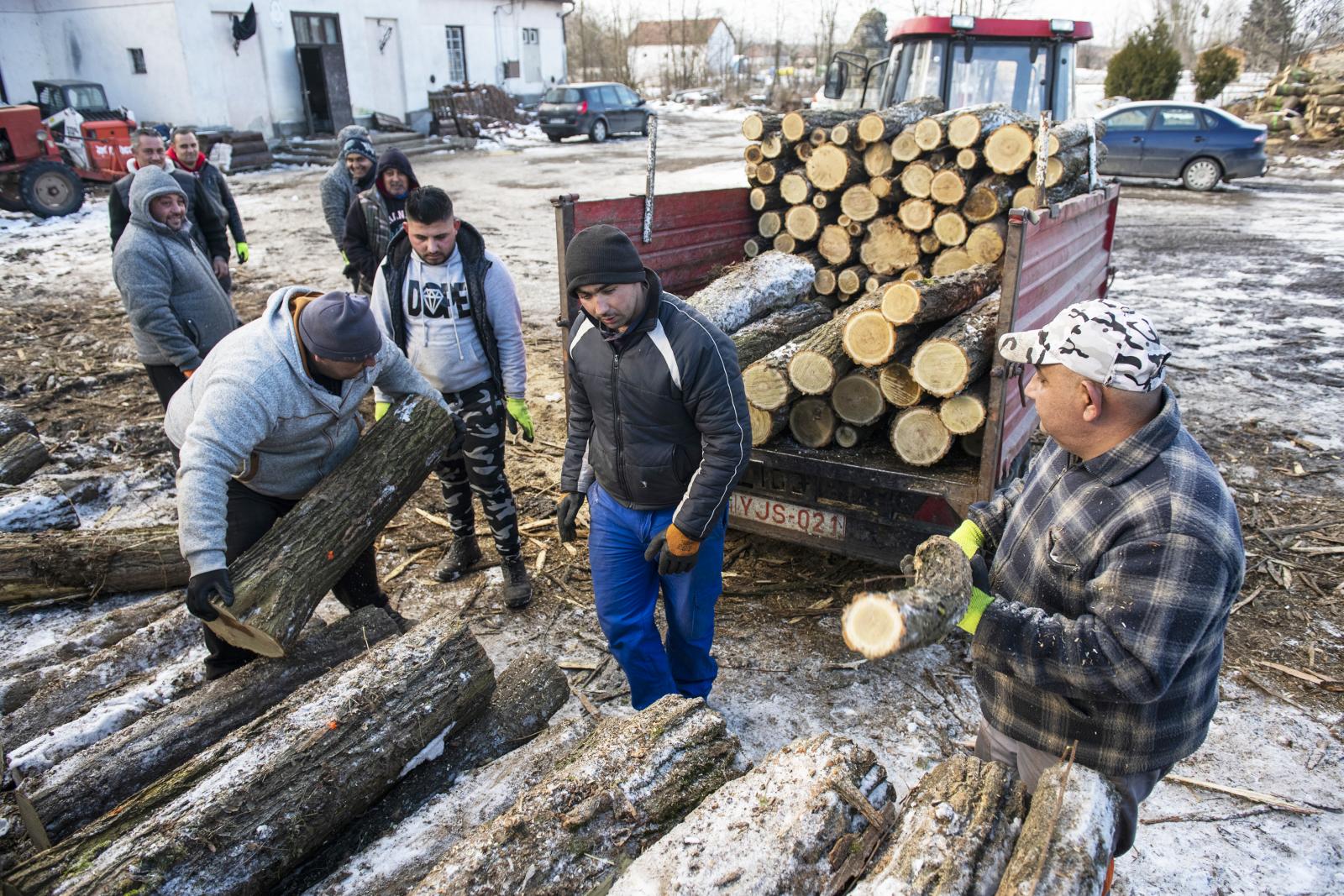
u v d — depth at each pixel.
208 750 2.07
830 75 9.10
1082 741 1.70
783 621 3.56
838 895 1.64
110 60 18.50
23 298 8.64
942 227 4.47
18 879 1.79
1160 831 2.52
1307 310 8.02
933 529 3.29
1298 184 15.76
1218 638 1.59
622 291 2.30
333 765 2.06
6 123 12.52
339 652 2.58
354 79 20.89
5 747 2.62
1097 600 1.52
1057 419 1.57
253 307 8.20
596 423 2.61
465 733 2.45
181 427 2.61
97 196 14.79
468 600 3.78
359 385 2.70
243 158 18.08
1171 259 10.12
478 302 3.36
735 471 2.46
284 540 2.55
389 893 1.93
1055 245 3.48
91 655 3.09
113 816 1.94
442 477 3.78
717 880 1.62
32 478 4.45
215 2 17.97
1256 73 31.67
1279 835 2.51
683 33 43.72
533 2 27.69
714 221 4.82
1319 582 3.78
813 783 1.80
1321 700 3.08
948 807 1.68
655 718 2.08
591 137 23.14
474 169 18.22
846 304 4.95
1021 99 7.64
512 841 1.79
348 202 5.60
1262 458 5.01
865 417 3.37
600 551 2.72
